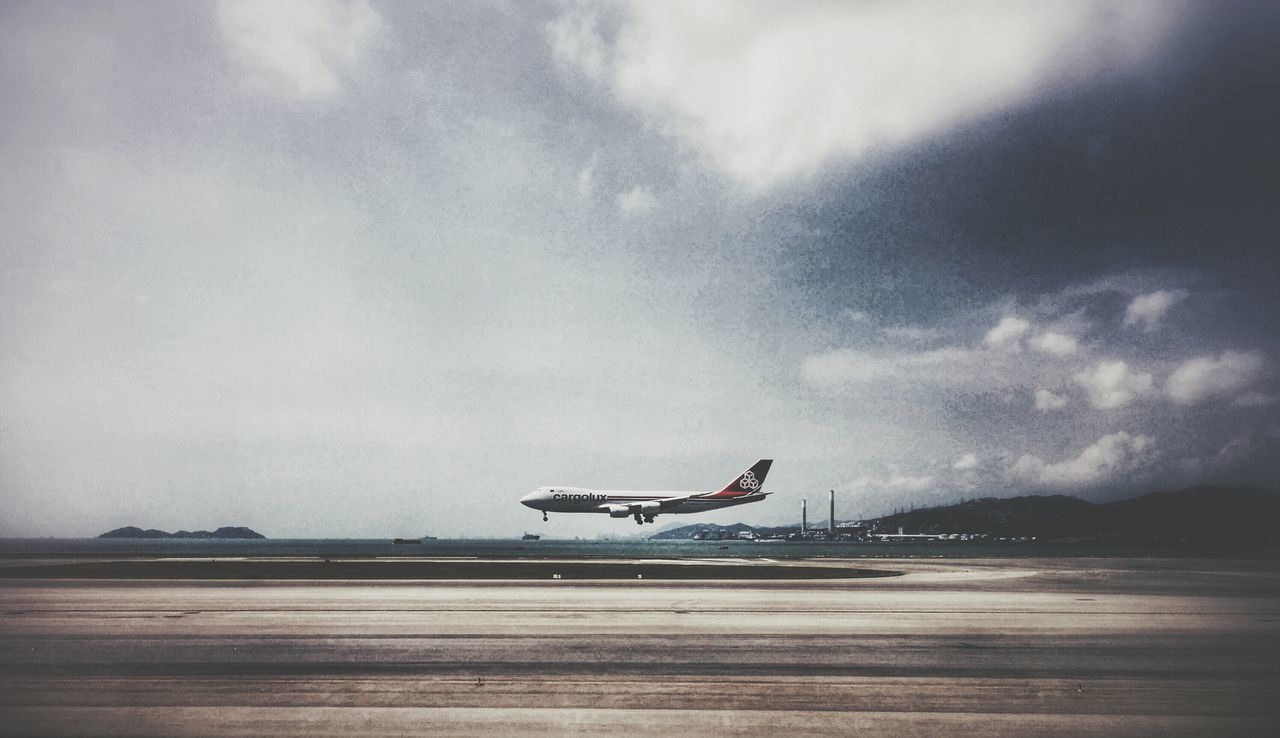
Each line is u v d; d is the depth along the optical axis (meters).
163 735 13.16
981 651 21.53
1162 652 21.78
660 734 13.29
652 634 23.98
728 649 21.39
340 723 13.89
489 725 13.77
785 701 15.62
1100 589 43.75
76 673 17.97
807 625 26.34
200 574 51.12
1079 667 19.47
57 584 43.09
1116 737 13.46
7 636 23.33
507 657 20.03
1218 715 14.99
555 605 32.34
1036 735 13.49
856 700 15.77
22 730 13.42
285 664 19.06
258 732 13.37
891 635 24.23
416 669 18.50
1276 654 21.62
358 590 39.41
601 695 16.00
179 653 20.48
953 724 14.12
